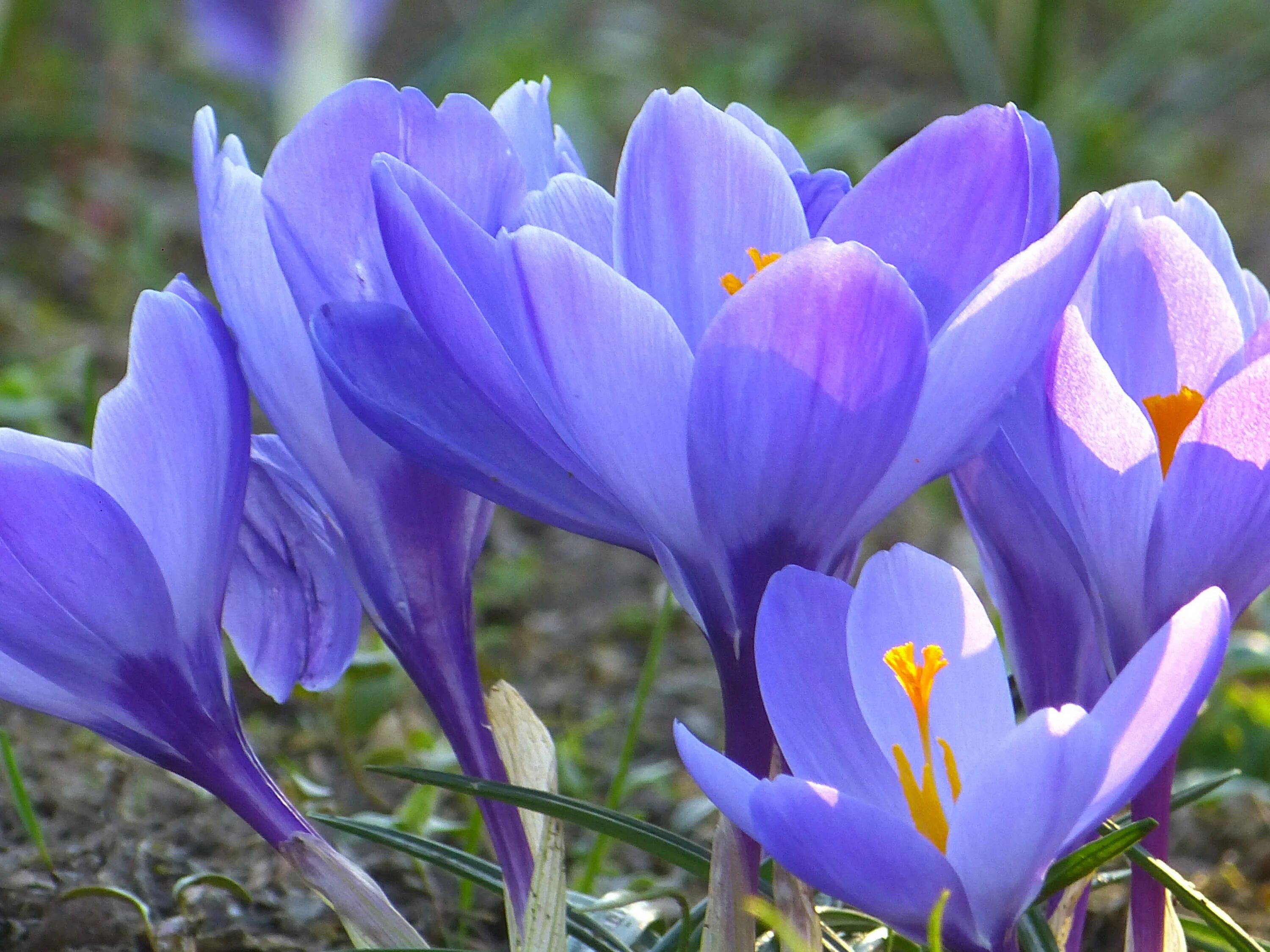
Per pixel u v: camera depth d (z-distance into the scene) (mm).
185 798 615
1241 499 420
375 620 456
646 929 509
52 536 426
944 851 418
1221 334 445
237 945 530
